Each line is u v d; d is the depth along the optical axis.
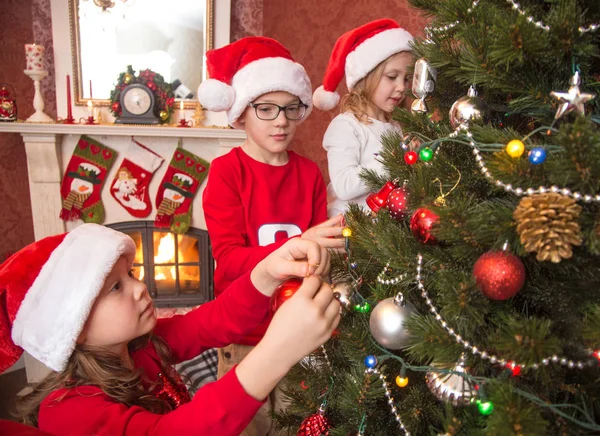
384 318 0.60
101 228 0.79
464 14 0.59
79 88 2.61
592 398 0.52
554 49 0.49
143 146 2.64
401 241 0.62
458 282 0.53
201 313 0.98
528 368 0.50
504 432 0.45
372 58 1.36
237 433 0.64
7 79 2.64
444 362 0.55
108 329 0.76
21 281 0.71
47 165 2.56
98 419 0.68
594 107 0.55
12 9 2.57
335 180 1.42
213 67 1.41
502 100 0.69
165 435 0.64
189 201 2.70
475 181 0.63
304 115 1.46
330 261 0.80
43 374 2.40
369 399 0.68
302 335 0.61
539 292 0.54
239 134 2.60
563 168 0.44
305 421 0.74
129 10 2.56
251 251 1.25
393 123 1.52
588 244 0.46
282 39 2.73
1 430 0.42
